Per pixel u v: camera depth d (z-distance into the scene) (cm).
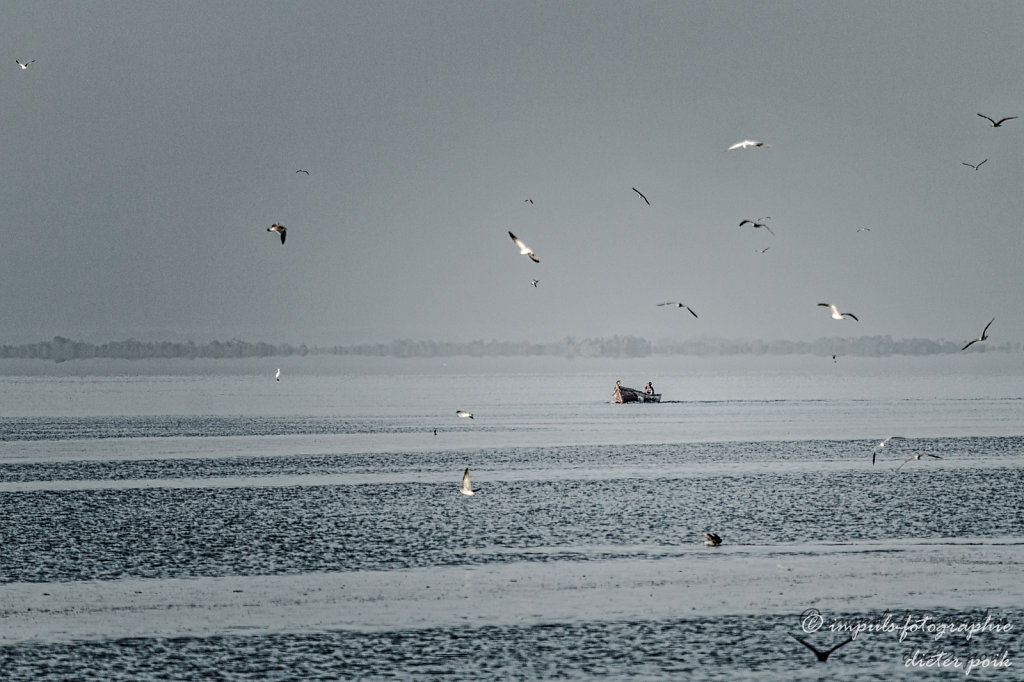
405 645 3769
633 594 4394
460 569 4862
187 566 4944
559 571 4803
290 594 4434
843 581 4584
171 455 10088
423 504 6775
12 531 5809
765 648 3731
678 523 6000
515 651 3703
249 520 6172
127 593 4462
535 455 10075
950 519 6081
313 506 6700
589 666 3550
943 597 4338
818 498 6975
